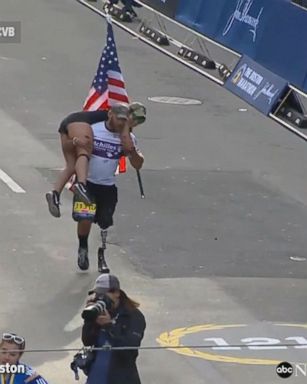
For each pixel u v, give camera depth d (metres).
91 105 25.53
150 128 36.56
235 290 24.05
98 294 16.19
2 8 51.69
